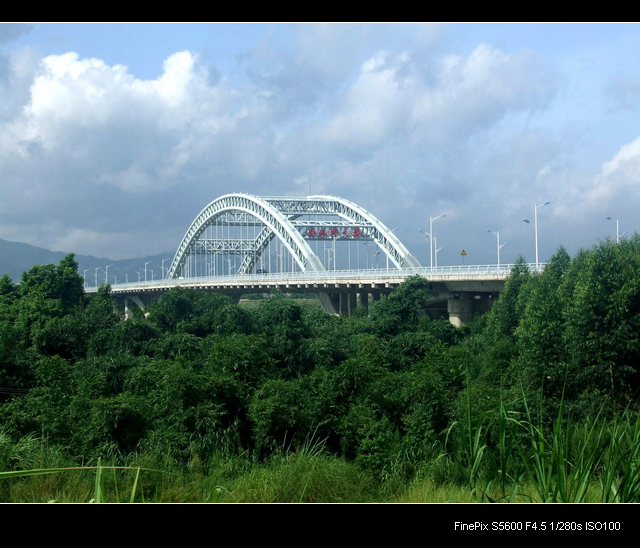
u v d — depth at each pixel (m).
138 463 20.27
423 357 46.31
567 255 47.12
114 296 163.12
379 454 21.77
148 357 43.44
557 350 28.31
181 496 14.34
